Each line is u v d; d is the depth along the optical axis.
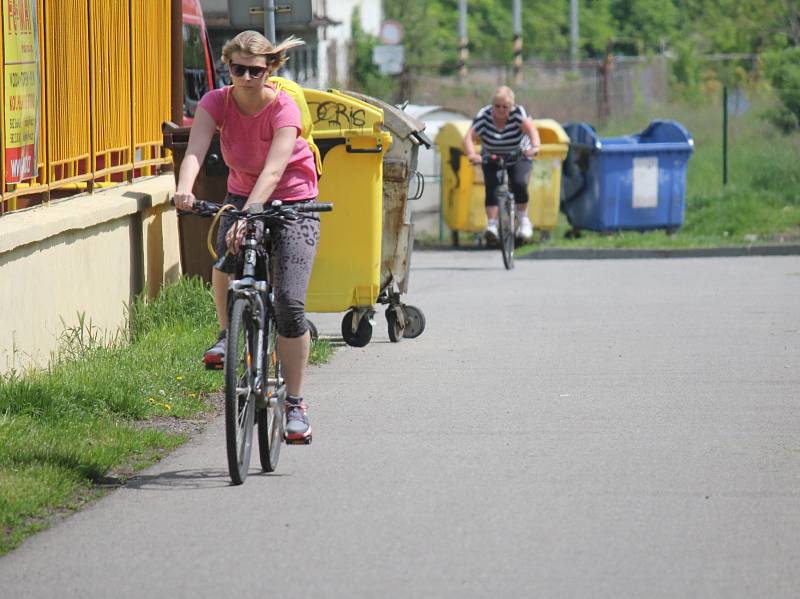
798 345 40.09
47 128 33.41
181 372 32.56
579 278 60.44
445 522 21.70
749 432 28.34
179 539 20.83
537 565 19.50
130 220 38.19
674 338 41.62
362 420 29.75
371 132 37.25
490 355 38.56
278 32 136.50
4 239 28.73
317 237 25.33
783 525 21.48
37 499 22.28
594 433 28.30
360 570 19.31
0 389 28.19
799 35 154.50
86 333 34.38
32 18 32.28
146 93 42.78
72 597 18.30
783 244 72.00
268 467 25.02
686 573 19.14
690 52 147.88
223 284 25.36
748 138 106.69
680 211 77.25
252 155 25.14
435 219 81.69
